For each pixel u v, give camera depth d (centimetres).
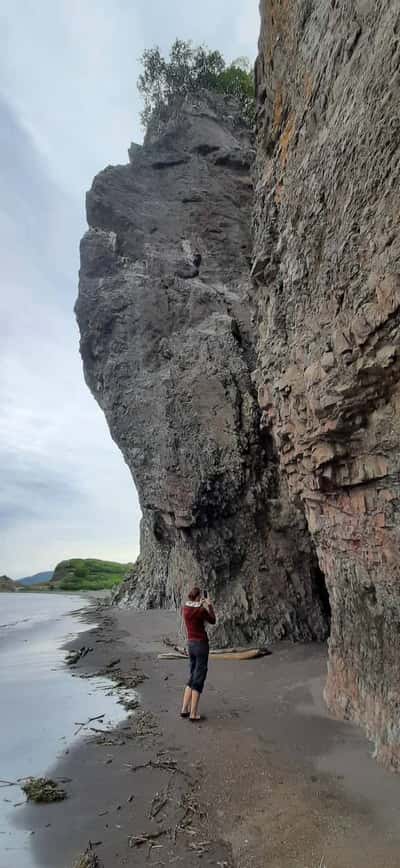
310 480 837
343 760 617
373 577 654
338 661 788
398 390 574
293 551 1450
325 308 711
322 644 1333
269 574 1442
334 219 672
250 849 457
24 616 2745
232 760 646
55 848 466
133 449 1850
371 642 665
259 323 1114
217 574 1461
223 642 1354
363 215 584
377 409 618
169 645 1502
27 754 704
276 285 959
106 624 2009
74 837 486
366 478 650
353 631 730
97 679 1148
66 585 6631
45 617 2614
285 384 871
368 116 569
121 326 1956
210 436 1495
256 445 1483
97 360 2030
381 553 631
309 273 775
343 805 516
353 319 605
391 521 606
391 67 521
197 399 1543
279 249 929
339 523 759
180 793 568
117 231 2103
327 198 690
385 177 536
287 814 508
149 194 2181
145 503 1839
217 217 2073
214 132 2300
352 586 724
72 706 930
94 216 2170
